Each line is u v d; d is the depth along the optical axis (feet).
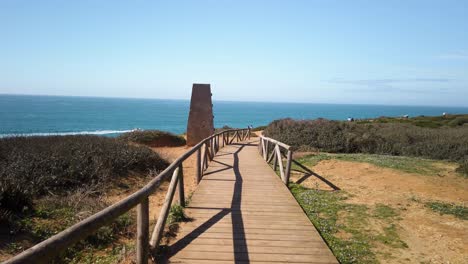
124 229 17.11
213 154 40.86
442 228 16.53
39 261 5.64
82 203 20.34
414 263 12.84
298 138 49.08
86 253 14.40
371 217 18.24
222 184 25.21
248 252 12.80
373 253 13.67
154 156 38.52
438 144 41.86
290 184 26.23
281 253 12.82
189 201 20.21
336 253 13.53
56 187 23.00
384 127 59.00
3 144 30.68
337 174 29.91
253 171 31.27
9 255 13.34
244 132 85.25
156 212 20.95
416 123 93.50
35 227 16.16
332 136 48.57
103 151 33.01
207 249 12.99
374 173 29.17
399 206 20.21
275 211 18.40
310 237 14.61
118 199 24.45
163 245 13.15
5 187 17.04
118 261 12.69
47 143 34.04
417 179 26.58
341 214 18.81
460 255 13.55
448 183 25.54
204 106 64.90
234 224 16.03
